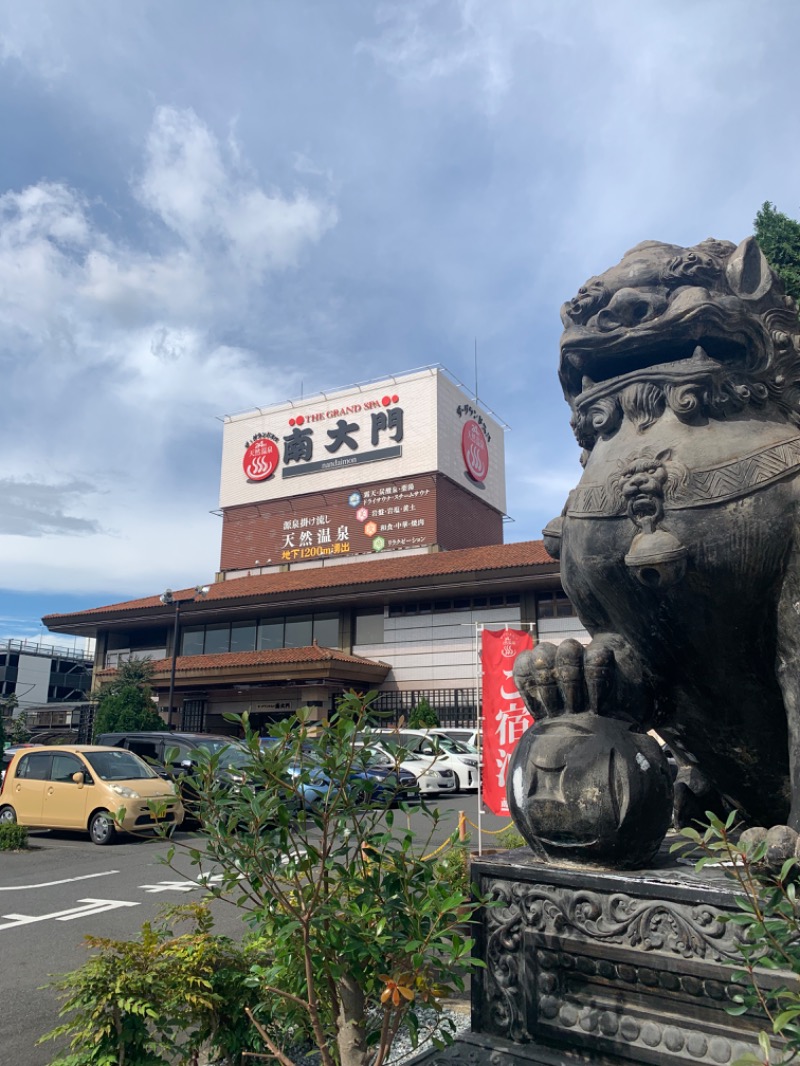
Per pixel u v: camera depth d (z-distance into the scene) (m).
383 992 1.80
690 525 2.06
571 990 1.96
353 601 21.66
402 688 21.31
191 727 23.08
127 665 21.61
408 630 21.67
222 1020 2.55
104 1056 2.34
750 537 2.02
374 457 27.91
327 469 28.75
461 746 17.20
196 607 23.09
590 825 1.97
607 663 2.11
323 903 1.93
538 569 18.59
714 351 2.26
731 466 2.07
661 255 2.34
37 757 11.42
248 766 1.94
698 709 2.32
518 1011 2.03
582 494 2.28
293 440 29.69
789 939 1.49
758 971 1.68
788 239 5.81
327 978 2.01
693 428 2.19
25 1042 3.52
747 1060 1.34
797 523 2.01
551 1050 1.95
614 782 1.97
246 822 1.98
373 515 27.39
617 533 2.17
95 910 6.27
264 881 1.92
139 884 7.40
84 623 25.22
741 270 2.25
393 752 1.98
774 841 1.79
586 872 1.98
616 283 2.32
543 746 2.09
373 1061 1.99
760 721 2.25
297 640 23.22
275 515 29.39
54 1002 4.06
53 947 5.18
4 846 9.79
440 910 1.80
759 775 2.37
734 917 1.44
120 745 13.55
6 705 27.73
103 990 2.39
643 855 2.03
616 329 2.29
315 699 20.81
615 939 1.89
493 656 7.02
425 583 19.89
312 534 28.50
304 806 1.96
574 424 2.51
